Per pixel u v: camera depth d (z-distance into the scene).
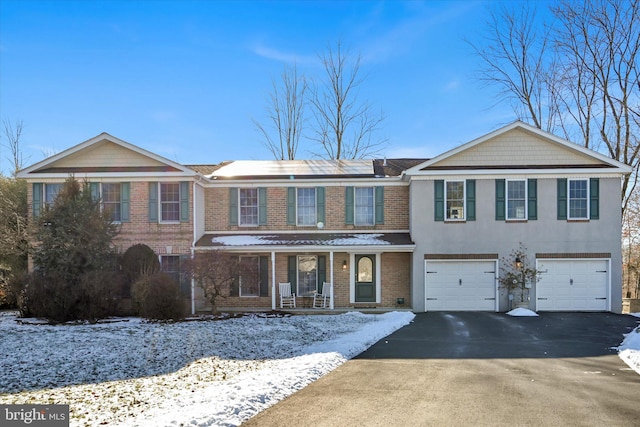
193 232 22.95
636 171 30.58
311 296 23.98
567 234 22.28
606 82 31.67
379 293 23.84
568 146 22.34
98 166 23.30
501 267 22.42
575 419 7.31
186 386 9.58
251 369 11.19
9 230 25.77
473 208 22.58
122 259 22.05
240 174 24.92
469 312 22.20
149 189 23.06
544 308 22.31
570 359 12.28
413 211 22.83
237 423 7.01
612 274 22.16
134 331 16.98
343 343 13.98
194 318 20.33
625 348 13.50
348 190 24.41
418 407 7.90
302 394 8.70
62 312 19.53
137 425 6.69
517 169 22.34
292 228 24.38
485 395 8.68
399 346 14.14
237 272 21.39
